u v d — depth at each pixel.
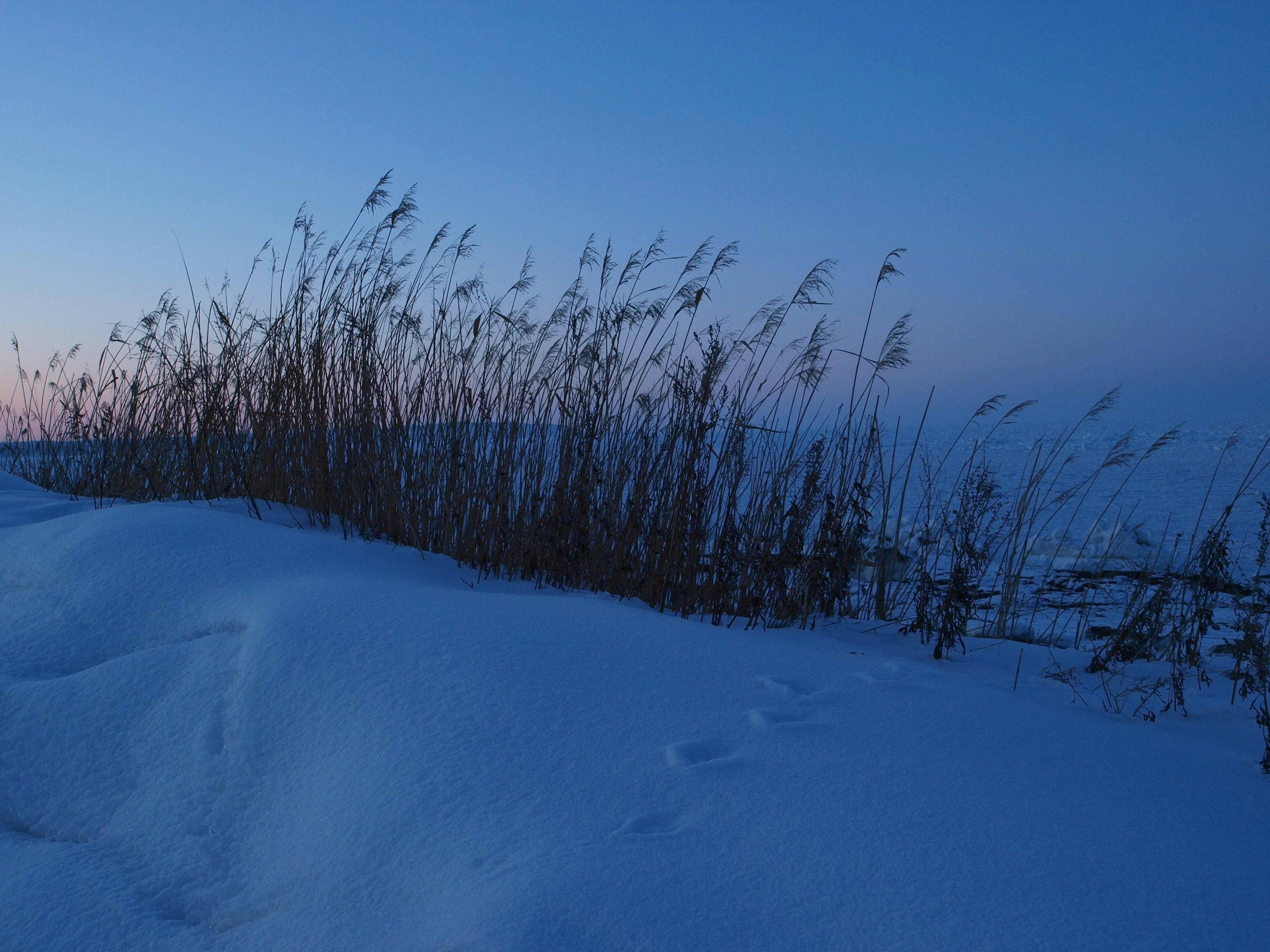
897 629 4.52
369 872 1.75
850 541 4.66
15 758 2.31
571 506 4.49
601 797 1.89
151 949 1.69
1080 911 1.55
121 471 5.59
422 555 4.32
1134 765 2.24
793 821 1.81
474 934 1.46
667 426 4.51
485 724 2.16
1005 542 4.92
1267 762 2.37
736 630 3.77
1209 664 3.92
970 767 2.11
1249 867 1.74
